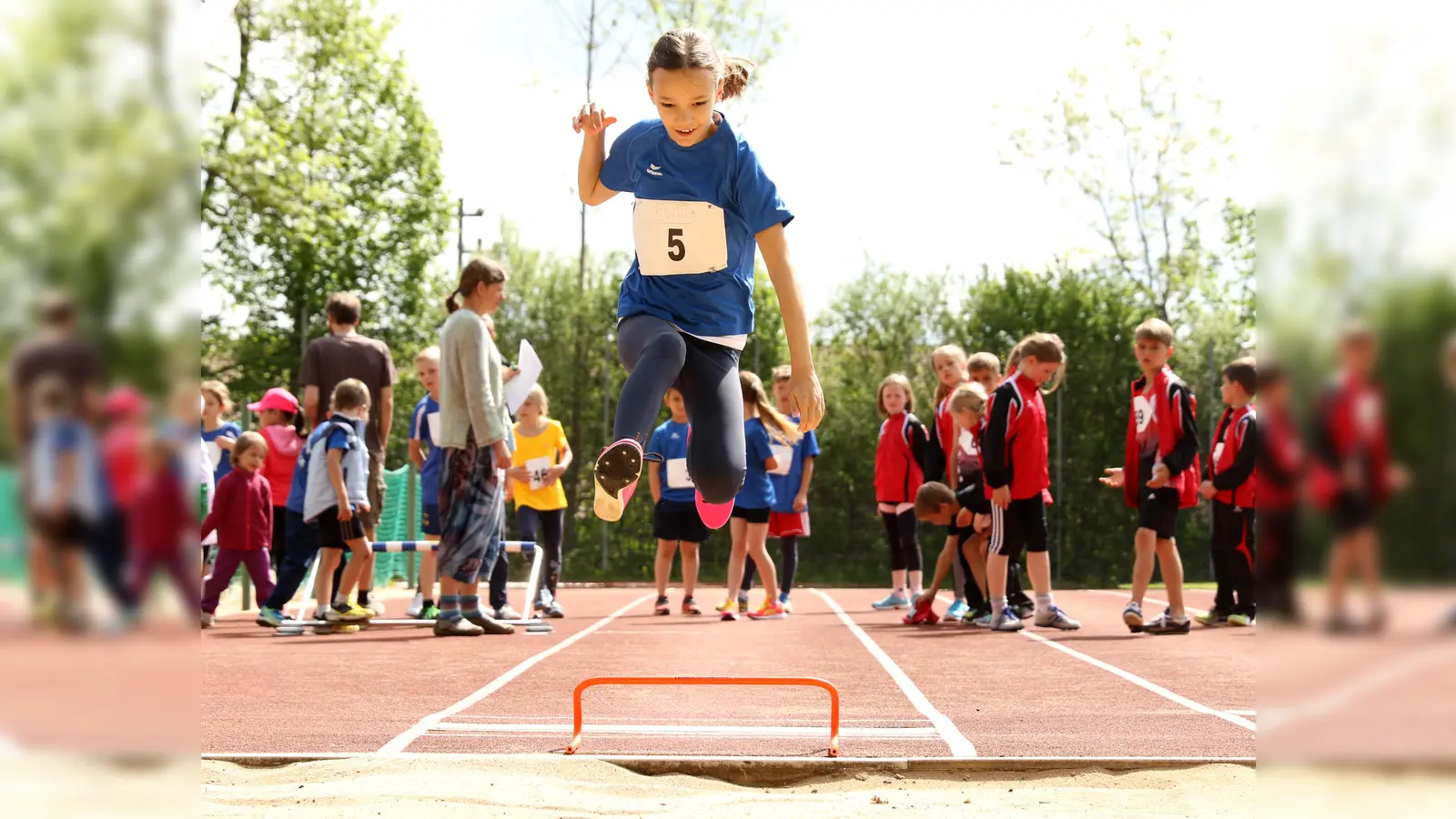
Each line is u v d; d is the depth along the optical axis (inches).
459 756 115.6
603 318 976.9
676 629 316.2
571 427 967.6
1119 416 928.3
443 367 271.4
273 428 333.4
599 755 117.4
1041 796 105.2
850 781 113.7
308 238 833.5
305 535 305.3
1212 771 114.2
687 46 112.8
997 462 298.5
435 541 316.5
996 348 964.6
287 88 871.1
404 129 1090.1
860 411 948.0
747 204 118.5
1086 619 366.6
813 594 561.3
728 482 117.1
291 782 109.0
